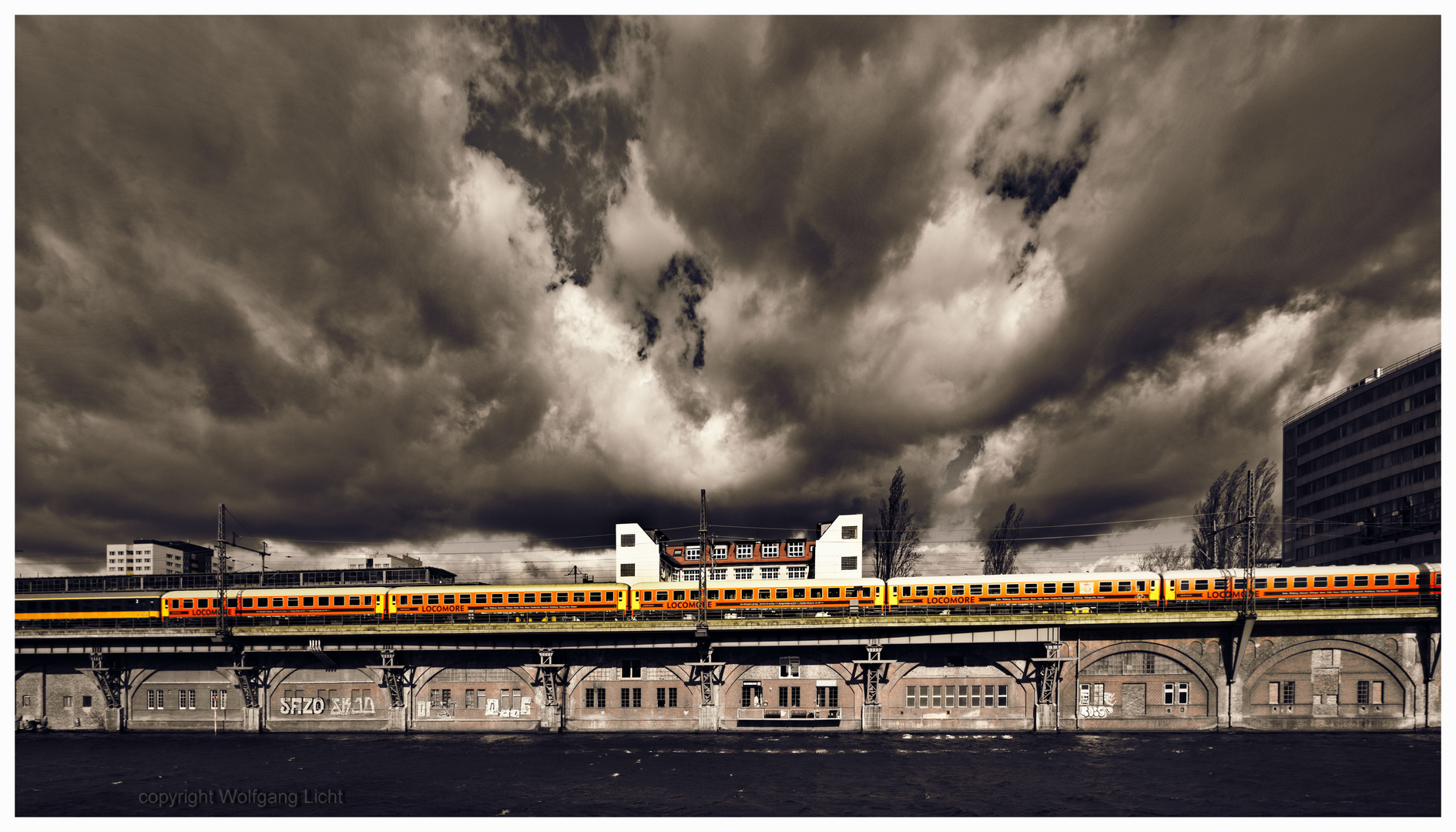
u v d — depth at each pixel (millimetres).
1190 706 66188
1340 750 58000
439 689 71812
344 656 72688
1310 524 119688
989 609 69562
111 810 47188
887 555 106875
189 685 74000
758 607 71688
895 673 69062
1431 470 102250
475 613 73188
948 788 49375
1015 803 46156
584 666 71125
